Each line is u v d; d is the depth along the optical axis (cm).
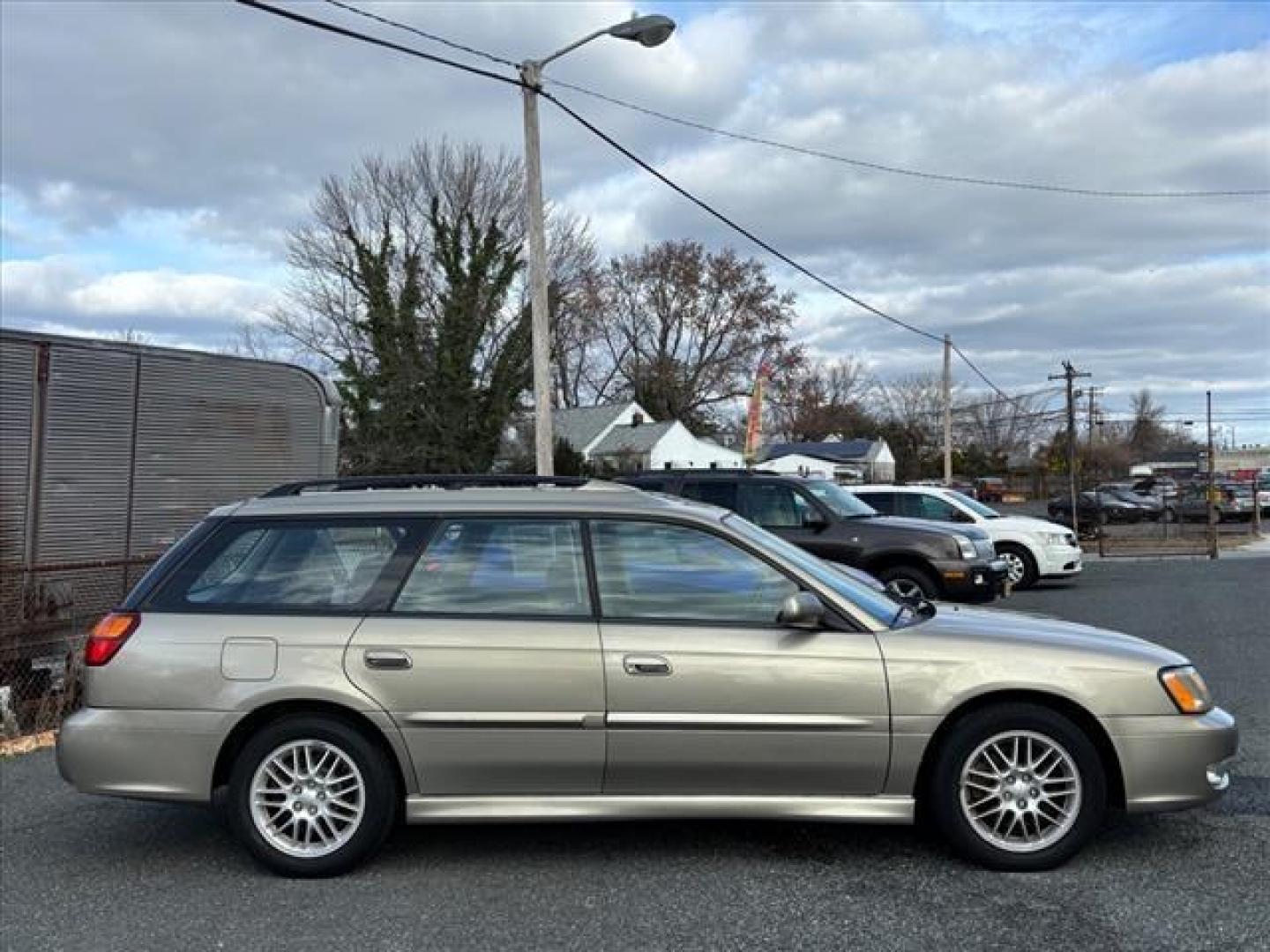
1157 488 5044
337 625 448
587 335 6112
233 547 472
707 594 452
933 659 435
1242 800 527
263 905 417
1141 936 373
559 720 434
